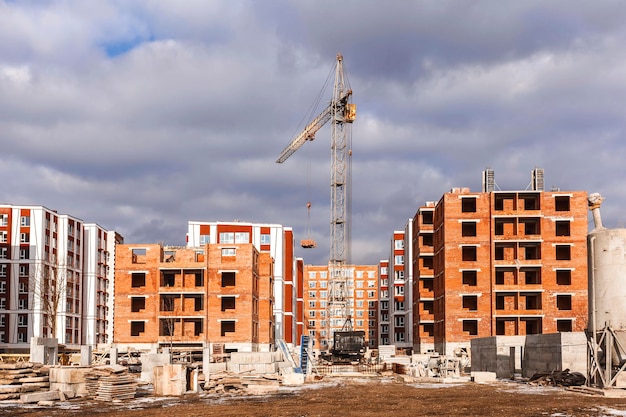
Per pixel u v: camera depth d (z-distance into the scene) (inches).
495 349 2497.5
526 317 3417.8
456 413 1314.0
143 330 3627.0
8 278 4542.3
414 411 1359.5
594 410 1330.0
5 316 4505.4
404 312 5812.0
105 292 5600.4
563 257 3526.1
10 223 4591.5
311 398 1668.3
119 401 1583.4
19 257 4559.5
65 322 4751.5
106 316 5600.4
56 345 2391.7
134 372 2620.6
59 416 1298.0
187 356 3070.9
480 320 3449.8
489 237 3513.8
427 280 4067.4
